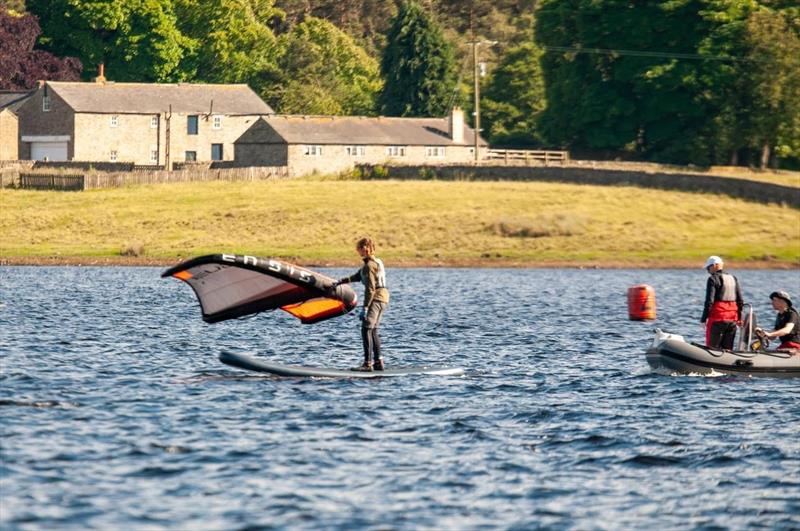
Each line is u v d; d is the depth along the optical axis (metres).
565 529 59.75
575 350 129.50
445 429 81.50
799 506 64.00
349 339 137.50
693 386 101.25
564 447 76.88
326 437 78.19
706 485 68.12
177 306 181.38
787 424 84.94
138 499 63.25
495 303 194.62
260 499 63.72
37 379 99.12
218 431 79.25
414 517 61.12
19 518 59.38
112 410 85.88
